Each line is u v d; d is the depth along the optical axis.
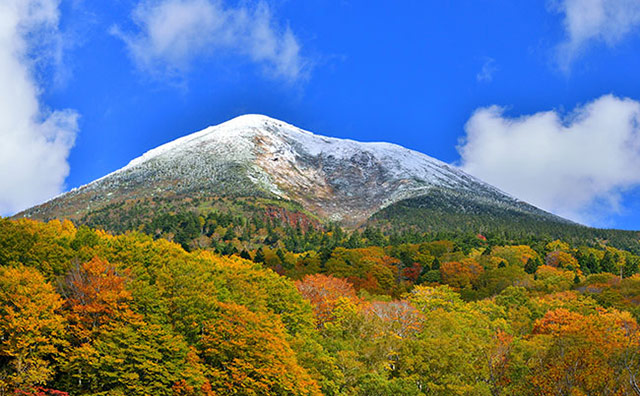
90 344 45.00
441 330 63.44
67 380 44.28
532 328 73.00
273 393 47.19
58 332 44.97
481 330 64.06
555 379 48.97
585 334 53.62
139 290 48.84
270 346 47.69
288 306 61.84
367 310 67.56
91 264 49.66
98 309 45.59
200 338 50.34
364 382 48.59
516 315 77.88
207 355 48.97
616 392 45.59
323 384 50.12
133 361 44.56
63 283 49.12
